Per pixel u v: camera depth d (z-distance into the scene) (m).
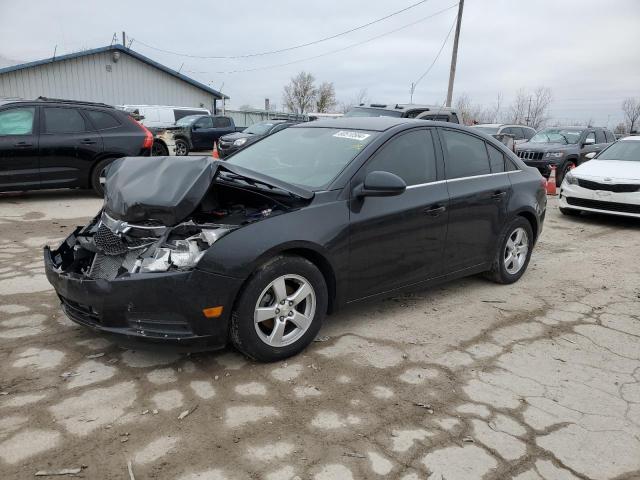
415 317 4.45
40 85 29.58
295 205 3.57
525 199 5.28
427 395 3.22
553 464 2.64
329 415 2.96
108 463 2.49
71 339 3.74
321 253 3.56
